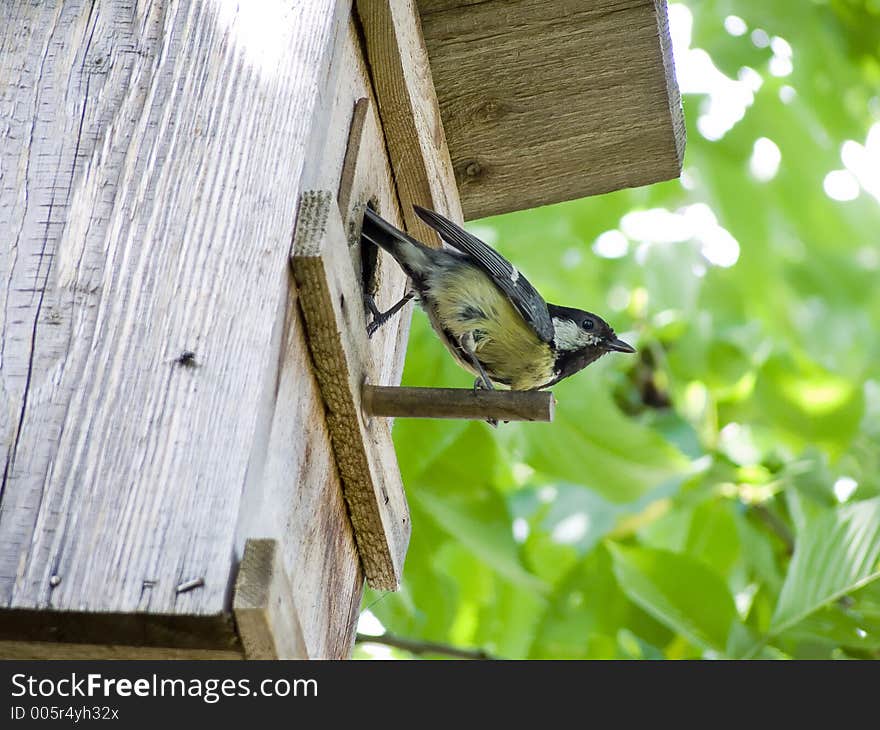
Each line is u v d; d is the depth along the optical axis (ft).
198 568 16.74
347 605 23.52
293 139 20.62
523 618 37.17
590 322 31.91
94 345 18.89
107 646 17.02
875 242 44.21
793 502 35.35
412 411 21.89
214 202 19.97
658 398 39.63
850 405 36.24
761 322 42.19
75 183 20.30
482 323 27.81
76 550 17.07
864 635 30.09
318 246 19.88
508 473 37.60
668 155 30.37
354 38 25.02
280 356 19.38
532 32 28.40
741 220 42.32
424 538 34.91
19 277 19.57
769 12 41.81
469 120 29.63
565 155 30.35
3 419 18.33
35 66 21.43
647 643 34.68
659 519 37.27
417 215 27.37
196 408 18.21
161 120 20.71
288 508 19.88
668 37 29.12
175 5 21.72
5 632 16.92
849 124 43.47
